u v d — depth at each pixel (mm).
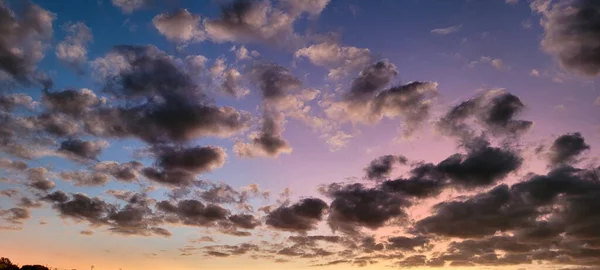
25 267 188000
